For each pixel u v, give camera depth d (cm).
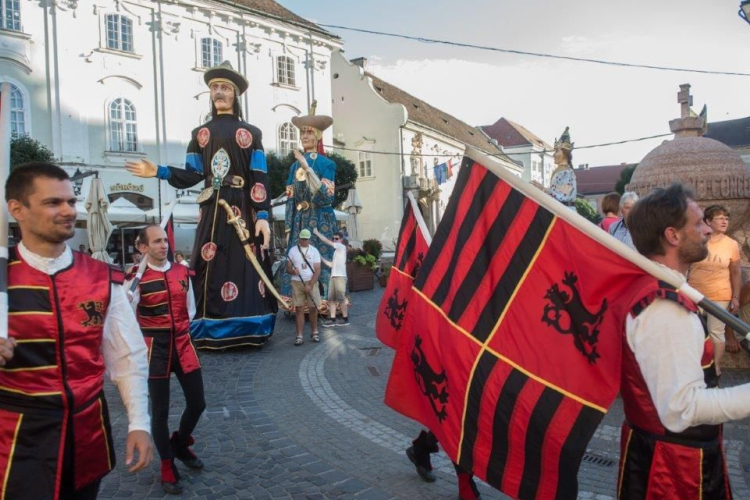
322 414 557
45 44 2214
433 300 286
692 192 215
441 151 4272
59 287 225
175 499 381
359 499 376
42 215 218
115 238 2194
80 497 233
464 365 259
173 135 2544
